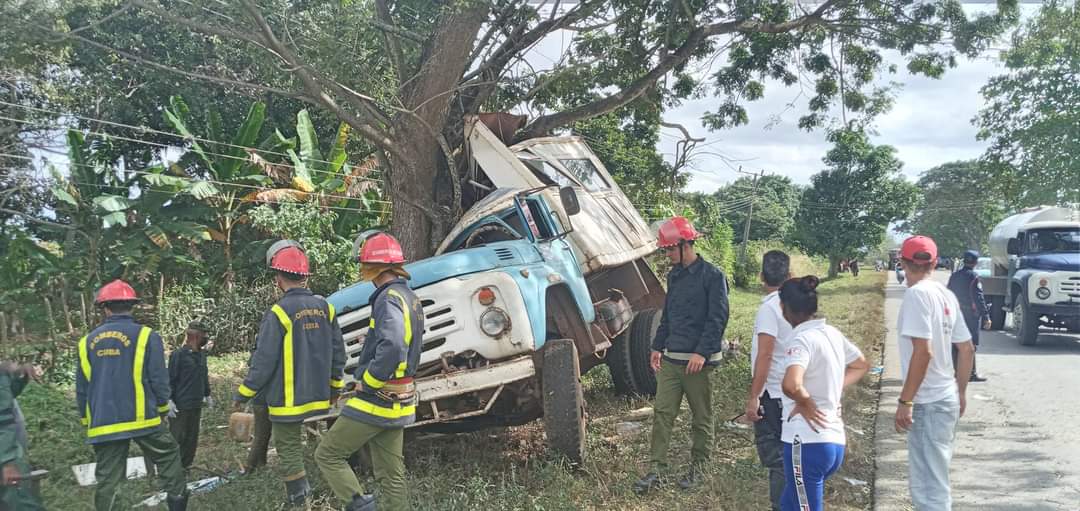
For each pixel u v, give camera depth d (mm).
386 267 4234
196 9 8258
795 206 73875
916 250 4133
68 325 11344
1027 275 12930
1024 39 11609
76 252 13500
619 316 7641
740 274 34375
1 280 12273
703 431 5430
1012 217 16609
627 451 6297
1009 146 16562
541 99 10883
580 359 6859
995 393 8867
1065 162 15945
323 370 4723
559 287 6355
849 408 7875
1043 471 5855
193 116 17141
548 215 6891
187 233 14008
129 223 14148
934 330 4074
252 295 14086
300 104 18703
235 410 8500
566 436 5406
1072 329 13203
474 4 8078
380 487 4660
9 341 10383
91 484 5742
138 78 17141
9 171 13289
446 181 9023
